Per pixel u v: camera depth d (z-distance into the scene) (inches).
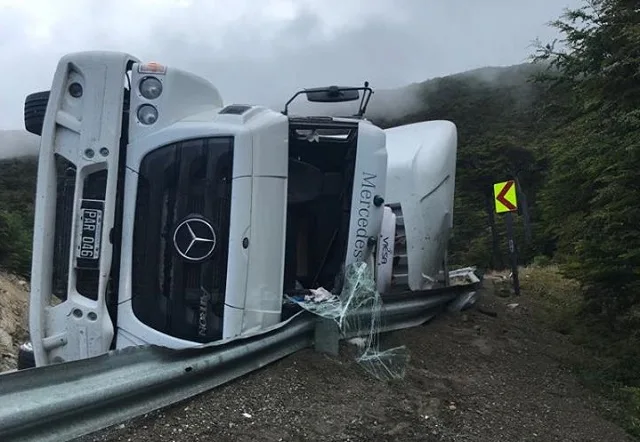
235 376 185.3
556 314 396.5
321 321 220.7
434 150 338.6
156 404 157.2
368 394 201.8
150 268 191.9
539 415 219.6
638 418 232.2
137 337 190.1
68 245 191.3
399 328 280.8
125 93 195.6
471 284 371.9
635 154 281.3
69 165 192.4
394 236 302.4
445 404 209.0
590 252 348.8
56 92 190.7
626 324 343.0
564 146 375.2
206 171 192.4
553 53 366.3
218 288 191.8
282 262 213.5
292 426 168.6
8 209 679.1
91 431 138.2
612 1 321.4
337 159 260.1
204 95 205.6
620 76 306.0
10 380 124.5
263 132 201.9
